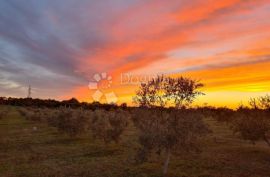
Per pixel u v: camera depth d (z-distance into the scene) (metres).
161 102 15.81
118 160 19.61
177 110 15.12
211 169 17.02
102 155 21.66
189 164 18.14
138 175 15.69
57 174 16.27
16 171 17.08
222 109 51.72
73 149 24.39
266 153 21.83
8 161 19.98
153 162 18.78
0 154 22.59
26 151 23.83
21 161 19.95
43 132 38.00
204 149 23.38
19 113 84.06
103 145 26.31
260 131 21.02
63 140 30.11
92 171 16.78
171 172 16.12
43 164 18.81
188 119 14.88
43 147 25.66
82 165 18.33
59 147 25.55
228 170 16.81
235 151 22.64
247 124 21.56
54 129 41.69
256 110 22.59
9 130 40.69
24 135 34.72
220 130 39.16
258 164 18.28
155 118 15.56
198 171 16.55
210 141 27.80
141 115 16.09
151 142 14.74
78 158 20.62
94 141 29.11
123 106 52.34
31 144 27.50
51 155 21.97
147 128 15.08
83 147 25.34
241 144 26.27
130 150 23.59
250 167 17.53
